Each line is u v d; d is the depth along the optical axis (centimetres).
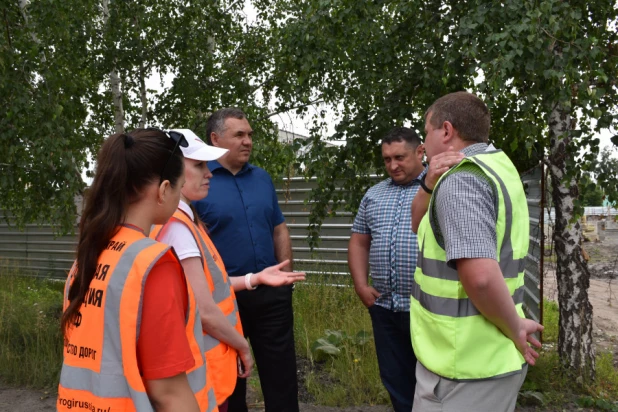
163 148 154
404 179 337
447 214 188
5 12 573
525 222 203
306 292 702
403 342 323
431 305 203
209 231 313
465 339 193
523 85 417
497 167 200
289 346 318
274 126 719
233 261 312
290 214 860
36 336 565
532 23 346
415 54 450
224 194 317
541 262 483
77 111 634
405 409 319
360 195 505
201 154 225
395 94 470
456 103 219
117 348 138
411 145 333
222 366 211
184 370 140
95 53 703
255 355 320
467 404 194
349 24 477
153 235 206
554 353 491
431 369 201
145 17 722
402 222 322
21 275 1041
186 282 150
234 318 231
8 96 519
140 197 153
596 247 1769
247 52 765
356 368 472
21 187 579
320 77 498
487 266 179
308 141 498
